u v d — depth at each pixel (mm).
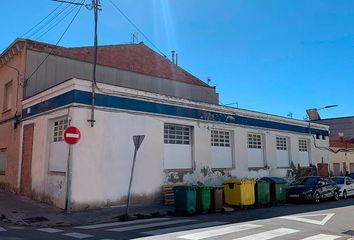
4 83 21906
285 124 27172
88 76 21672
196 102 19844
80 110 14742
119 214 13484
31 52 19531
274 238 9023
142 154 16688
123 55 25125
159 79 26000
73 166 14320
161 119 17797
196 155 19484
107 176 15242
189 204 13906
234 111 22484
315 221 12141
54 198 15258
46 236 9297
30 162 17859
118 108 15969
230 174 21500
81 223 11945
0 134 22094
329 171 32469
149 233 9531
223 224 11266
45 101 16891
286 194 19578
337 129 50375
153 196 16891
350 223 11742
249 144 23828
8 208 14641
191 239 8703
